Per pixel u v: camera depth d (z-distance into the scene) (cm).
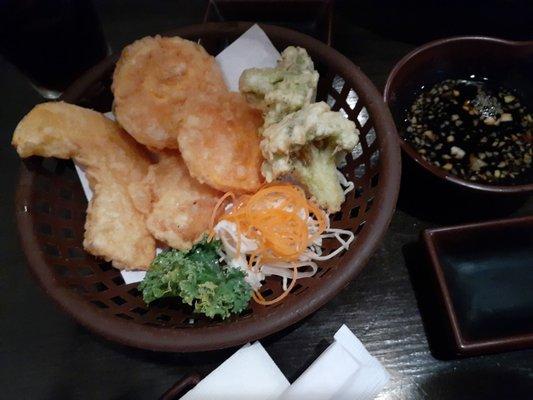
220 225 29
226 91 30
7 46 31
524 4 33
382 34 37
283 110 27
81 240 29
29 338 29
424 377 27
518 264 29
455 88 33
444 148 31
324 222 28
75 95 30
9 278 31
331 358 26
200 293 26
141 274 29
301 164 28
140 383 28
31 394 28
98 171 29
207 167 28
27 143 27
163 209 28
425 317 29
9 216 33
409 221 31
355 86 28
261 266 29
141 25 38
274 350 29
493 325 27
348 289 30
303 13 35
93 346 29
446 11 34
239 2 34
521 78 32
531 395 26
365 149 29
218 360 28
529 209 31
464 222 31
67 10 31
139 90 29
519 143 30
